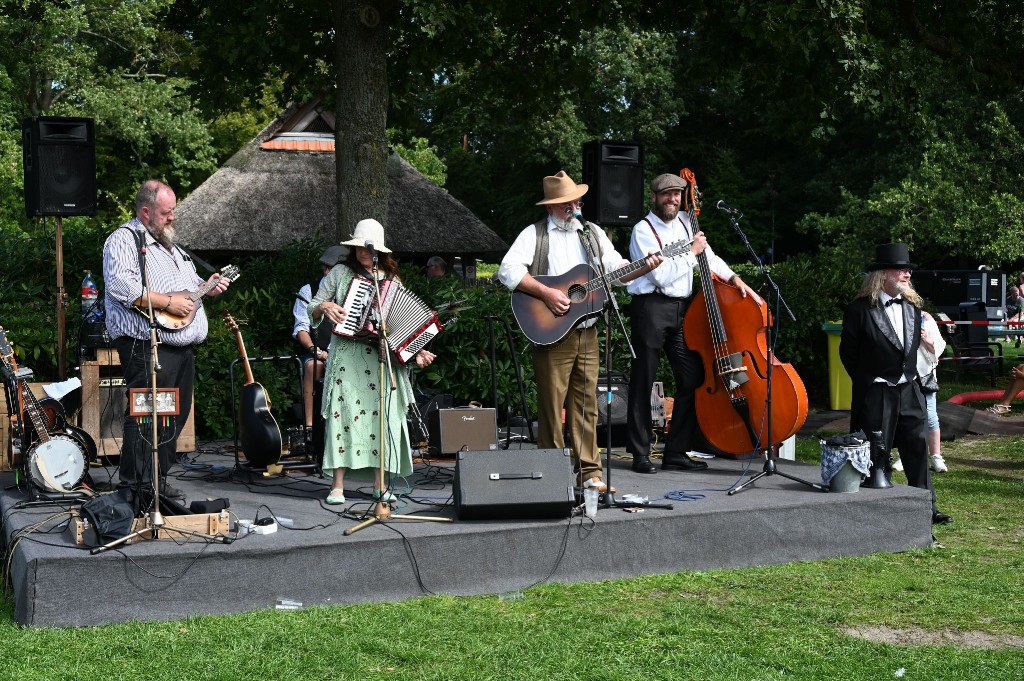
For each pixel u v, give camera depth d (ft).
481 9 37.70
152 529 15.94
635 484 21.35
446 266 59.52
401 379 18.89
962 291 69.62
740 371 21.93
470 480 17.30
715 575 17.92
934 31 43.32
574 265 19.97
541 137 98.02
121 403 23.59
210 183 61.36
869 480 20.77
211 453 26.66
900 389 21.29
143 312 18.12
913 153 83.10
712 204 105.40
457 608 15.84
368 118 33.09
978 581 17.67
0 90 88.69
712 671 13.43
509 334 25.43
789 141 106.22
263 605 15.67
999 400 42.83
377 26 32.99
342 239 33.30
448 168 118.01
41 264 30.27
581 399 20.26
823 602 16.47
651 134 101.91
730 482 21.63
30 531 16.67
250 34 37.42
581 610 15.80
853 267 46.60
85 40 95.71
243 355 23.26
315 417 23.68
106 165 101.55
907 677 13.29
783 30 35.55
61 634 14.44
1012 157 75.25
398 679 13.10
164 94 95.50
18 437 20.49
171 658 13.62
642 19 42.78
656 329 22.76
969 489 26.21
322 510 18.76
